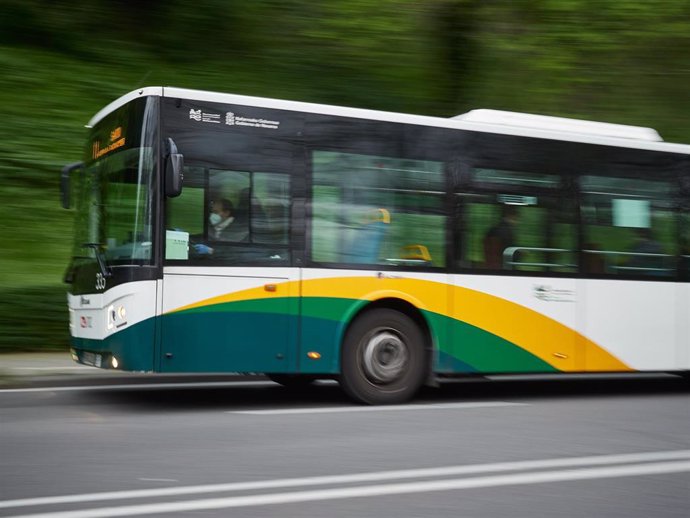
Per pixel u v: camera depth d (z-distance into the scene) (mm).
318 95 19156
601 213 10508
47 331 12836
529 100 20219
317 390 10742
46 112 16828
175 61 19250
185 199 8602
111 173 9016
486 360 9812
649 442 7352
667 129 21156
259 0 20766
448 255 9703
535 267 10102
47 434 7328
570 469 6246
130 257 8500
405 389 9531
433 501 5316
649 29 22469
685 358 10859
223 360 8680
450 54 18422
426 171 9680
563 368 10180
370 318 9383
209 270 8648
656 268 10758
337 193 9250
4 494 5340
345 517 4945
